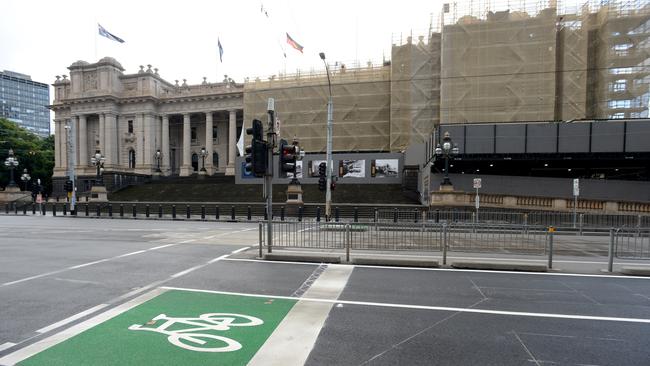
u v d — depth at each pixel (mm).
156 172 60062
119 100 64438
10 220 26141
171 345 4379
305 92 48250
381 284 7199
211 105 62469
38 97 124812
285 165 10203
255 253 10711
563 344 4445
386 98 45719
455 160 27312
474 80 33656
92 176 62812
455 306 5867
